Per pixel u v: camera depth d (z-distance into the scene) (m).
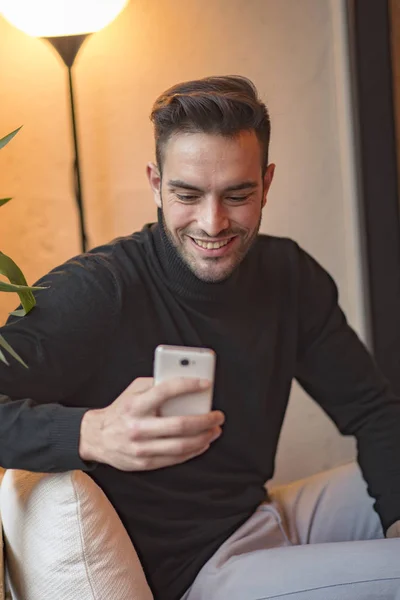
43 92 2.14
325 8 2.22
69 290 1.27
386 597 1.15
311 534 1.51
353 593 1.16
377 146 2.21
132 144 2.18
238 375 1.43
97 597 1.13
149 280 1.37
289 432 2.35
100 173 2.19
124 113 2.17
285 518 1.52
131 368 1.33
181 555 1.36
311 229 2.29
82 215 2.04
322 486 1.57
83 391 1.31
